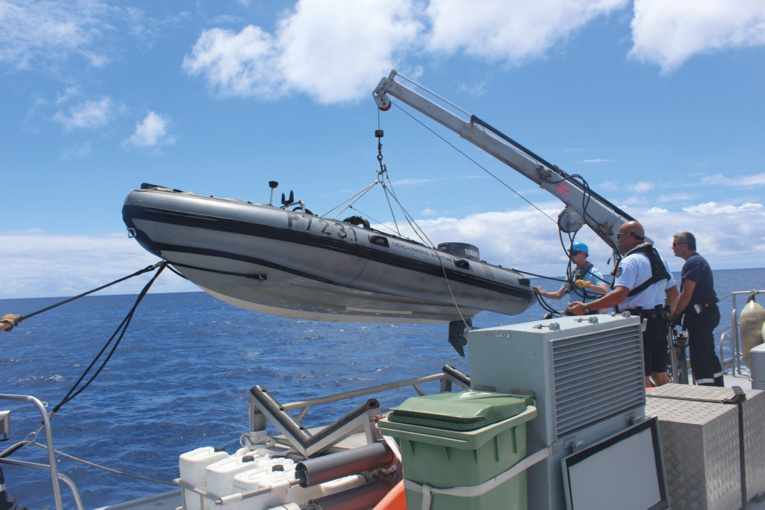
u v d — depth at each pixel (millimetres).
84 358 22984
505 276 6105
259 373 16641
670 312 4398
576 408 2059
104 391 14664
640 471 2262
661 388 3041
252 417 3717
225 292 4906
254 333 33969
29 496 7082
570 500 1925
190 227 4312
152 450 8992
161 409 12078
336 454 2771
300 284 4902
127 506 3082
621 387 2311
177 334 34625
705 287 4480
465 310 6027
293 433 3375
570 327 2098
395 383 4109
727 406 2613
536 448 1954
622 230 4137
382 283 5082
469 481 1714
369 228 5215
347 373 15805
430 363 17109
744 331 5258
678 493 2406
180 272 4699
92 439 9672
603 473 2090
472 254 6066
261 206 4578
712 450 2395
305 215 4719
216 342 28188
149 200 4328
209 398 13219
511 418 1809
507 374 2047
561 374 2004
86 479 7656
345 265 4820
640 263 3773
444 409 1791
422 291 5344
